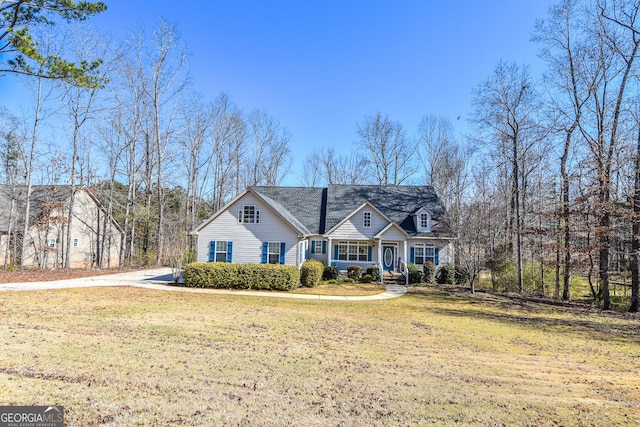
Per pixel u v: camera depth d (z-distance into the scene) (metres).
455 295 18.81
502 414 5.11
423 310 14.20
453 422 4.77
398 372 6.78
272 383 5.81
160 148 31.84
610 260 19.59
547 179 25.36
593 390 6.30
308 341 8.76
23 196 28.44
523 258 25.25
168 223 31.88
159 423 4.21
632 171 17.44
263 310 12.75
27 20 11.98
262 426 4.32
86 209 33.09
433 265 23.11
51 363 6.02
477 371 7.12
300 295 17.06
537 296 21.16
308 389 5.65
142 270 26.95
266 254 21.62
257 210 21.89
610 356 8.73
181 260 20.73
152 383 5.45
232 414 4.58
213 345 7.91
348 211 26.83
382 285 21.50
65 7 11.80
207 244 21.81
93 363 6.18
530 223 26.19
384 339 9.39
